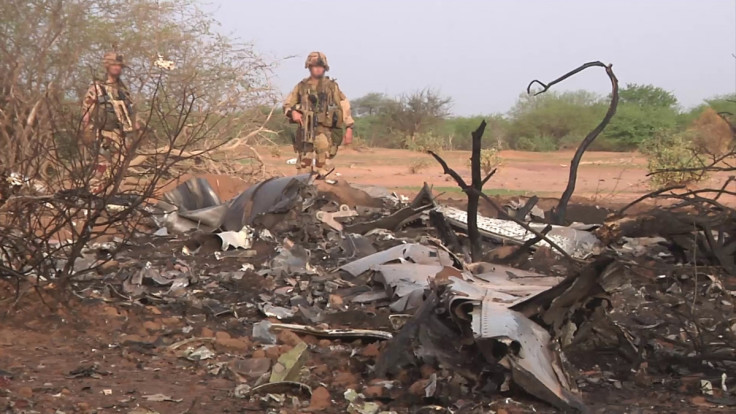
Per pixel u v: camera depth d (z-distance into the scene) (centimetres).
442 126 5309
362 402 451
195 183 1102
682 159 1820
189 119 1429
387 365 491
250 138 1628
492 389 461
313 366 513
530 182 2147
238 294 711
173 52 1391
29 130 689
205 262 843
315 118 1377
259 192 1023
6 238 590
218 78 1480
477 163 728
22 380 470
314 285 742
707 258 805
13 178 591
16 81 762
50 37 884
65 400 441
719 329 594
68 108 703
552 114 5744
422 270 716
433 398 452
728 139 1301
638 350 520
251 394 459
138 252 866
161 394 456
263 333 584
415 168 2461
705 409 456
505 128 5891
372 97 6369
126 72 1095
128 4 1297
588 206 1177
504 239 880
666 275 628
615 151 5325
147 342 555
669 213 828
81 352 528
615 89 907
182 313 640
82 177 599
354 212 1070
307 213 1002
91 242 855
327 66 1393
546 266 780
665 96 6662
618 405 458
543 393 445
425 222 993
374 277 731
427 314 497
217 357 532
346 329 608
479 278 618
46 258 600
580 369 509
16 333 553
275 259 820
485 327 452
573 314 502
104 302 639
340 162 2881
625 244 888
